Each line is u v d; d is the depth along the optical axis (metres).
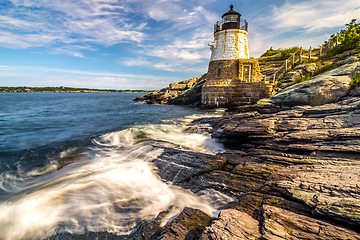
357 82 11.50
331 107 9.85
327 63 18.72
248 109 16.77
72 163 8.75
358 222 3.18
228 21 24.17
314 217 3.79
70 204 5.61
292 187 4.87
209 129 13.60
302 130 8.77
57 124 18.47
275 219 3.79
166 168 7.80
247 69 23.58
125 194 6.29
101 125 17.88
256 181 6.20
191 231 4.09
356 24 22.33
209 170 7.32
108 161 8.98
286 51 29.06
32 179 7.18
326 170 5.35
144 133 13.91
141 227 4.73
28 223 4.83
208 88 25.22
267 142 9.06
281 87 20.77
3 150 10.14
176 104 42.00
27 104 47.94
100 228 4.79
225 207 5.52
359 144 6.27
